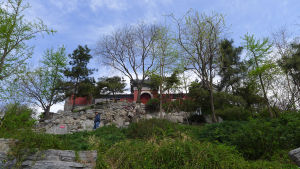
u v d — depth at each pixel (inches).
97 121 591.2
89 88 1003.9
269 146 221.0
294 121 257.6
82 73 992.9
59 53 771.4
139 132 321.7
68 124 686.5
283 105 490.9
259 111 605.3
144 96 1223.5
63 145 181.6
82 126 649.6
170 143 198.7
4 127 170.6
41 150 154.9
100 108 883.4
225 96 668.7
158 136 282.2
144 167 163.6
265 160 203.8
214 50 591.8
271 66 523.8
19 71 332.5
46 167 144.3
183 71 645.3
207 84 586.9
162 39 673.6
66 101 1198.3
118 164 169.5
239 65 754.2
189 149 177.9
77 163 155.6
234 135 243.8
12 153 145.9
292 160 188.5
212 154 171.2
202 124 658.8
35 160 148.2
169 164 164.9
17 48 334.3
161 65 663.8
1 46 315.9
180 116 689.6
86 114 776.3
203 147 186.4
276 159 206.5
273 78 527.8
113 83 1146.7
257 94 601.3
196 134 310.2
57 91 817.5
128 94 1317.7
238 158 191.3
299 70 512.1
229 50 808.9
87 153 170.6
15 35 324.5
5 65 308.7
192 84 696.4
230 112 609.0
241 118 596.1
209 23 580.4
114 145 224.5
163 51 664.4
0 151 145.8
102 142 261.9
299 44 551.8
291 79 528.7
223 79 804.0
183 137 277.3
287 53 560.4
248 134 230.8
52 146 168.1
